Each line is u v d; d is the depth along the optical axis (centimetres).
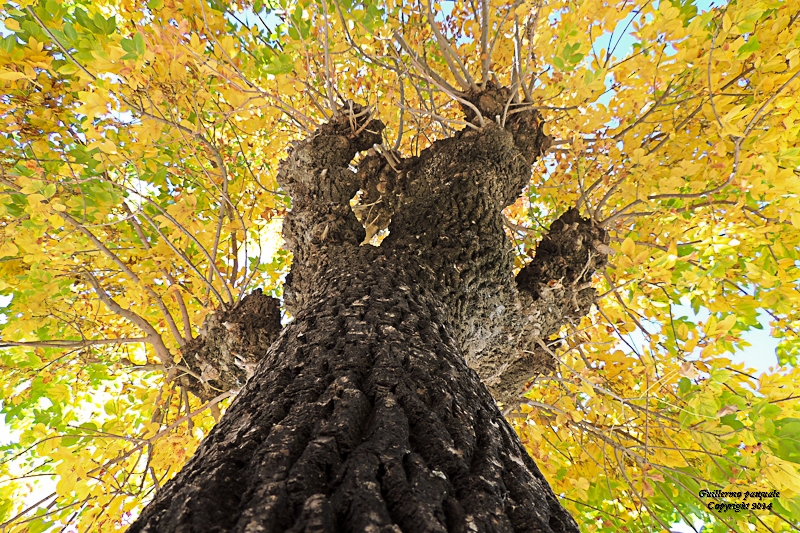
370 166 380
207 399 348
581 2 250
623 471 334
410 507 80
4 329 323
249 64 358
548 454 356
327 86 305
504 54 379
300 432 103
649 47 264
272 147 371
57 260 306
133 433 359
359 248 253
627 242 262
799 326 331
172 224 285
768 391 276
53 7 252
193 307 417
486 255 263
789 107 255
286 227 309
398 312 181
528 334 303
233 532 74
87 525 281
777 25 260
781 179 231
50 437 284
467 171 290
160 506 91
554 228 343
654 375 309
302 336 167
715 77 290
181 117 302
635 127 343
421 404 119
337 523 77
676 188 266
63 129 311
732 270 325
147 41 241
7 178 296
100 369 386
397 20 323
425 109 374
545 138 351
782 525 315
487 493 92
